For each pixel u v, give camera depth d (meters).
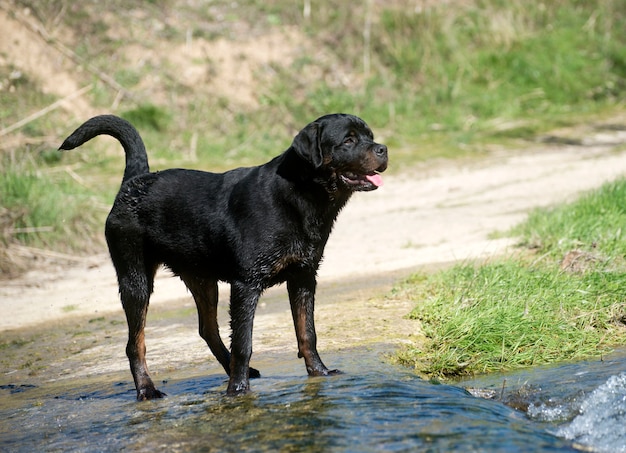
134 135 8.39
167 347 9.77
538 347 8.64
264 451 5.77
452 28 28.38
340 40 26.78
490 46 28.05
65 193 17.17
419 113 25.11
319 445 5.79
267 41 25.92
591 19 29.45
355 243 15.05
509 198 17.38
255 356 8.87
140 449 6.10
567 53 28.05
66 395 8.27
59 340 10.76
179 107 23.48
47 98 22.23
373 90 25.56
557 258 11.33
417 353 8.46
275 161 7.56
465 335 8.64
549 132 23.69
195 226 7.72
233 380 7.44
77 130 8.25
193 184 7.88
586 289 9.94
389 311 10.01
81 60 23.55
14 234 15.48
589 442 6.01
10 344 10.79
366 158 7.50
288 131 23.70
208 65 24.66
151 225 7.92
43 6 24.45
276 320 10.31
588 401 6.84
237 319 7.46
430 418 6.22
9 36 23.09
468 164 20.98
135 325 7.95
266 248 7.38
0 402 8.27
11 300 13.06
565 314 9.40
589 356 8.50
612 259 10.94
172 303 12.27
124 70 23.92
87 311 12.27
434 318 9.41
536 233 12.85
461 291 9.92
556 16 29.72
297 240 7.46
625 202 13.31
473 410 6.41
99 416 7.20
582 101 26.39
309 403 6.73
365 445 5.73
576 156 20.89
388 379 7.41
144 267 8.05
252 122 23.62
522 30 28.80
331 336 9.20
